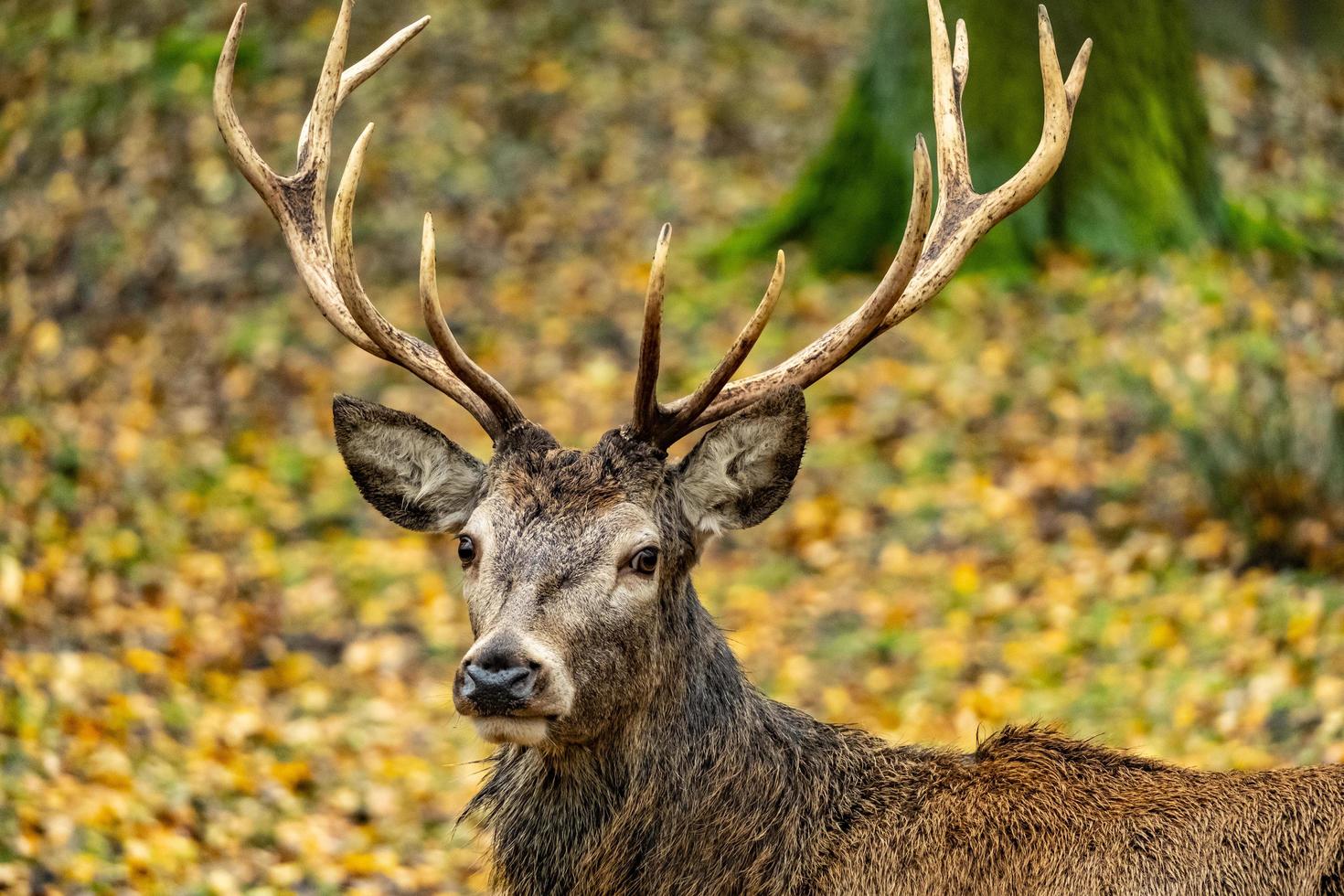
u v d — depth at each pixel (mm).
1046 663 12391
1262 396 15336
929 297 7543
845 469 15852
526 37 24656
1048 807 6660
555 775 6867
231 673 12867
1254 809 6371
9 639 11852
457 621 14039
